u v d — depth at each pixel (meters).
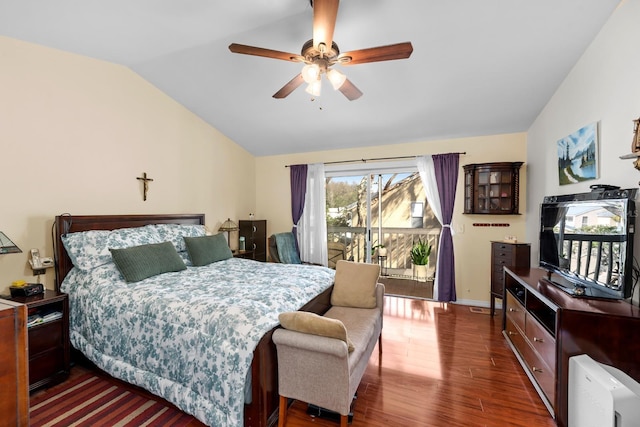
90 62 2.85
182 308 1.88
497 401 2.00
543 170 3.23
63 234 2.54
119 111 3.10
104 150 2.98
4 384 1.14
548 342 1.92
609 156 2.09
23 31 2.30
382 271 5.07
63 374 2.20
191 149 3.96
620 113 1.97
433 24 2.20
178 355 1.80
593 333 1.72
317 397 1.62
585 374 1.58
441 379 2.26
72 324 2.34
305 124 4.04
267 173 5.24
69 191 2.71
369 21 2.18
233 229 4.48
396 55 1.86
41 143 2.52
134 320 1.99
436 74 2.80
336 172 4.82
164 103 3.58
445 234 4.02
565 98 2.73
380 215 4.66
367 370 2.39
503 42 2.35
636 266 1.88
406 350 2.73
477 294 4.01
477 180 3.79
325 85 3.13
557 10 2.04
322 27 1.64
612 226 1.84
